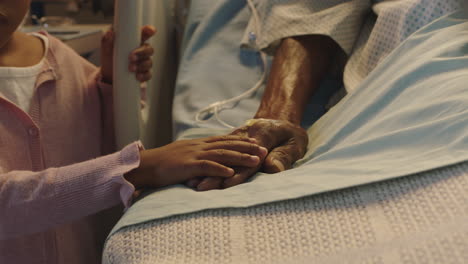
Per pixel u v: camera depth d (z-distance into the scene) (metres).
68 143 0.90
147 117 1.08
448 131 0.55
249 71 1.16
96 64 1.82
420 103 0.63
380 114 0.70
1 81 0.83
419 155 0.54
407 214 0.46
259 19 1.21
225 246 0.47
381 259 0.41
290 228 0.48
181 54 1.36
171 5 1.47
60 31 1.64
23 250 0.79
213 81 1.14
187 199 0.55
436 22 0.80
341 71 1.14
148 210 0.54
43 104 0.87
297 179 0.55
